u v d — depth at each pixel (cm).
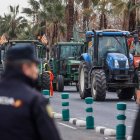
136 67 3866
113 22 10438
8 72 707
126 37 3941
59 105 3522
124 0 7406
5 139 675
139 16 7131
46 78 4500
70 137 2014
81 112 3027
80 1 8725
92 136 2042
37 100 684
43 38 5312
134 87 3869
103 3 8519
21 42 4725
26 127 679
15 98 684
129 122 2503
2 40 5866
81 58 4134
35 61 715
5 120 677
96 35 3903
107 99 4075
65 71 5584
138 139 739
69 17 8112
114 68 3791
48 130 682
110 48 3897
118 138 1864
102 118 2706
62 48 5688
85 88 4003
